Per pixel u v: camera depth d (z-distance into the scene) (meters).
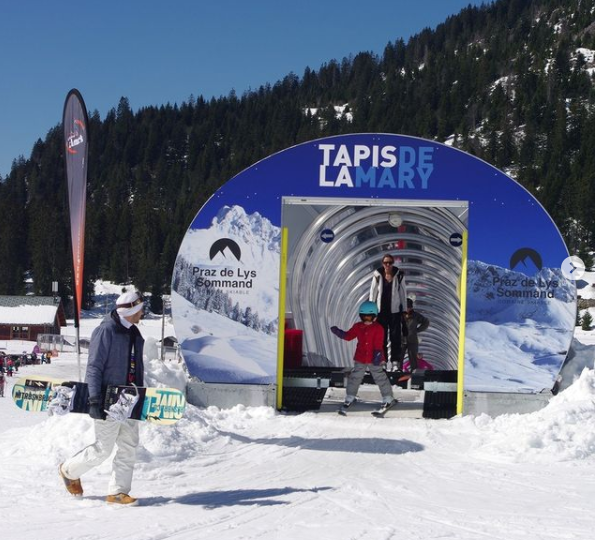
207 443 7.73
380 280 12.27
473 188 9.94
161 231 117.62
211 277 10.11
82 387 5.87
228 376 10.03
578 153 150.75
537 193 132.62
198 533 4.79
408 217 12.58
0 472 6.29
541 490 6.21
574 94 180.00
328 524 5.04
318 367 12.00
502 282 9.84
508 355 9.76
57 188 176.75
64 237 104.19
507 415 9.47
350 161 10.08
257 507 5.48
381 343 9.91
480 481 6.55
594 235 117.88
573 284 9.74
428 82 197.00
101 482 6.07
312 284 13.21
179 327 10.07
